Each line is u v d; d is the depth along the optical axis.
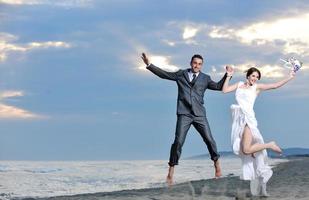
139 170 20.17
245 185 9.22
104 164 26.28
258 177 7.78
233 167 19.77
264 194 7.73
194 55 9.48
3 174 17.94
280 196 7.69
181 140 9.57
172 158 9.62
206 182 9.81
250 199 7.57
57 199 7.95
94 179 15.02
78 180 14.63
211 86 9.48
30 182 14.05
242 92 7.91
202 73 9.54
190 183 9.53
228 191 8.45
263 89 8.01
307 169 12.20
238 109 7.87
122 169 20.84
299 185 8.86
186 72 9.54
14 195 10.73
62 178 15.78
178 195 8.02
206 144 9.92
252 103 7.88
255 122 7.81
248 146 7.68
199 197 7.84
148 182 13.04
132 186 11.88
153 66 9.45
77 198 7.86
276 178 10.20
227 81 8.28
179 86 9.56
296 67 8.03
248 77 8.00
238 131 7.83
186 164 24.59
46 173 19.05
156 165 25.23
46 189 12.12
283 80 8.02
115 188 11.88
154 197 7.81
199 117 9.55
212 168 19.34
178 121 9.58
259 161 7.72
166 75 9.56
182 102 9.55
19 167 24.31
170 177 9.68
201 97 9.54
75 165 25.81
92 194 8.44
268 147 7.64
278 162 16.80
